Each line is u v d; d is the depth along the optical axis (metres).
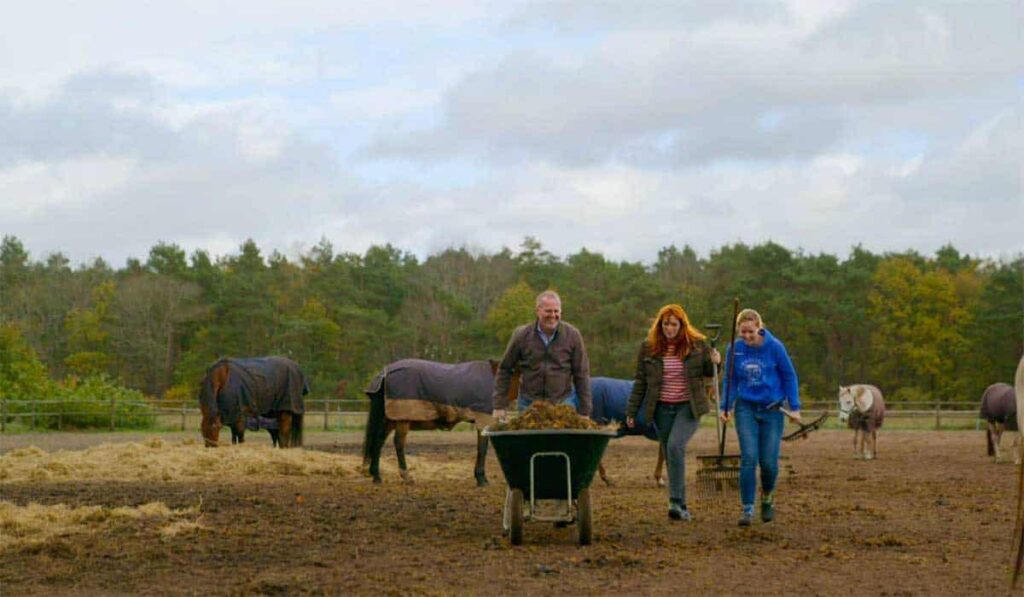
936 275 60.19
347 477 17.22
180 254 76.56
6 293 72.81
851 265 64.25
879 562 8.83
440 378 15.95
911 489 15.28
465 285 75.69
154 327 64.69
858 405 23.38
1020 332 55.25
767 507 11.18
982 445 28.89
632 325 62.84
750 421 11.05
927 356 56.50
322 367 59.69
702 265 73.56
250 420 22.91
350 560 8.84
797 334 59.75
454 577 8.09
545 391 10.21
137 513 11.54
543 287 74.19
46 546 9.35
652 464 20.75
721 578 8.10
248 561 8.82
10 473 16.58
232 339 60.28
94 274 76.00
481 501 13.35
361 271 69.62
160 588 7.80
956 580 8.09
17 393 38.12
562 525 10.74
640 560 8.77
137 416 36.91
